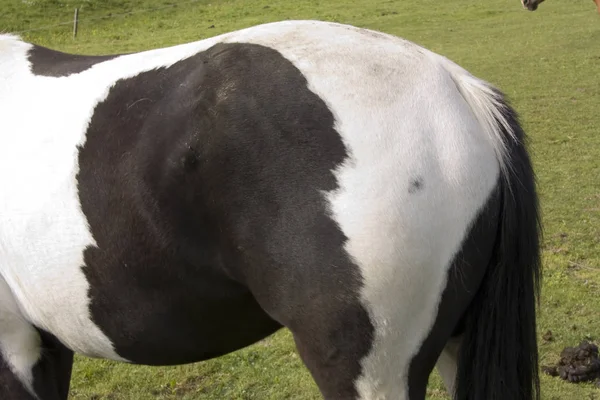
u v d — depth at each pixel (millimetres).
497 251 2070
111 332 2361
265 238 1995
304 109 1983
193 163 2055
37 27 19047
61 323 2428
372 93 2006
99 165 2209
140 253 2178
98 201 2213
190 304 2223
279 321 2084
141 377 4215
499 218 2062
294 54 2078
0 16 19531
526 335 2115
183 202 2094
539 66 13219
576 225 6230
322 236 1929
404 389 1996
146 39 17719
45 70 2504
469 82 2150
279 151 1975
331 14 20078
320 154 1949
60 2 20953
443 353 2281
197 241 2123
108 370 4336
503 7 19969
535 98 11078
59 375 2711
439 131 1990
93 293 2305
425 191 1932
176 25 19500
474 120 2074
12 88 2480
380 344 1942
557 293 4957
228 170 2016
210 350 2371
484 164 2016
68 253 2289
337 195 1923
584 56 13750
